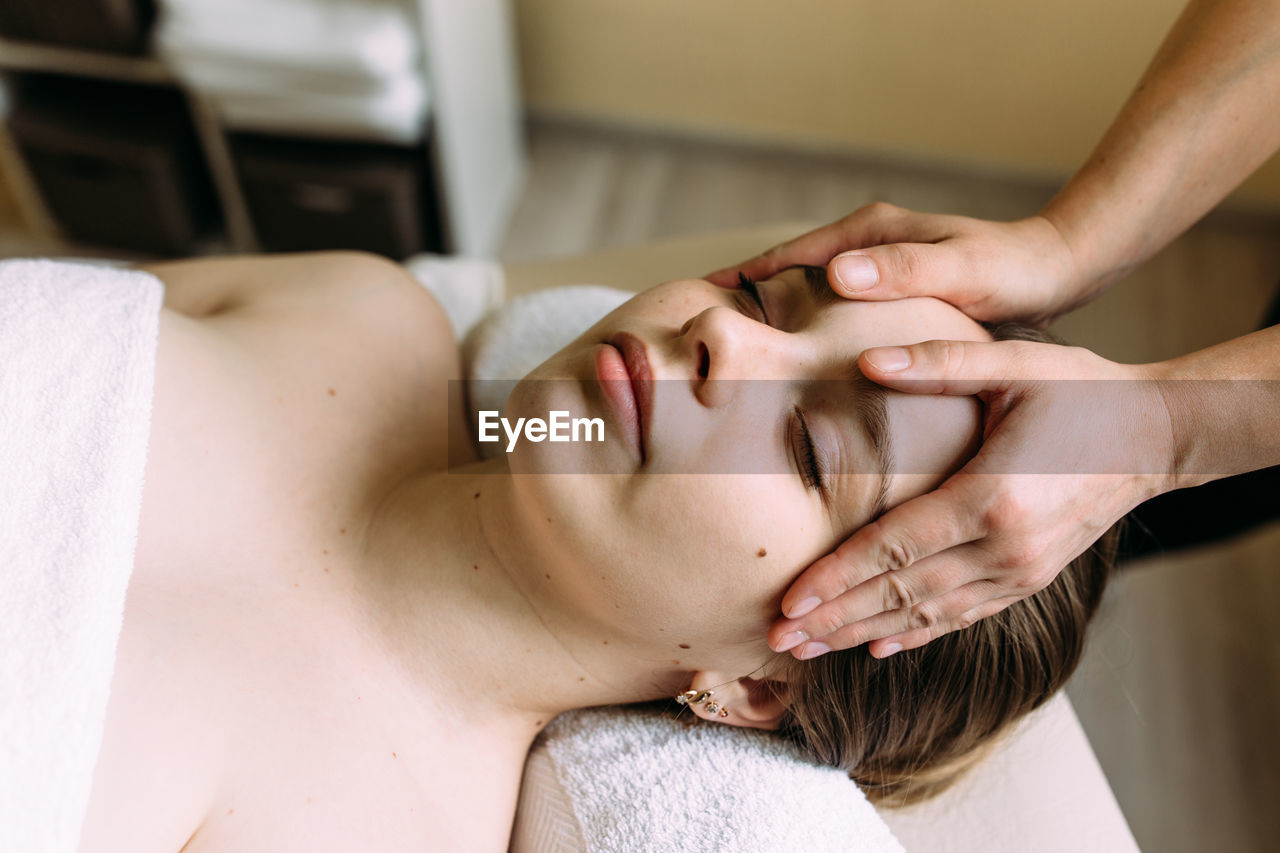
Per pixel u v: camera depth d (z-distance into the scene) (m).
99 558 0.64
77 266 0.81
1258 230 2.16
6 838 0.55
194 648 0.70
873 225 0.85
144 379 0.73
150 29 1.69
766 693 0.82
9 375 0.69
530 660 0.81
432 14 1.57
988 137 2.14
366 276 1.01
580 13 2.09
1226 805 1.36
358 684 0.77
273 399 0.85
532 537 0.75
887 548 0.65
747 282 0.80
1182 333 1.96
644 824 0.77
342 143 1.78
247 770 0.68
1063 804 0.85
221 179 1.83
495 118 2.00
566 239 2.09
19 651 0.59
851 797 0.81
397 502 0.86
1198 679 1.49
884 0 1.94
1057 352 0.67
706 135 2.28
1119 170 0.84
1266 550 1.66
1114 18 1.88
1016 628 0.77
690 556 0.68
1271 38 0.81
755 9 2.01
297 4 1.60
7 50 1.68
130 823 0.61
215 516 0.77
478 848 0.78
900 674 0.78
